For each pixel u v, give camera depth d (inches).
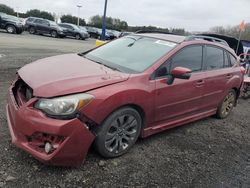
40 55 507.8
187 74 175.2
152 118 175.8
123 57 188.5
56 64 168.2
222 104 247.0
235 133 230.7
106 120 149.1
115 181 143.1
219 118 254.8
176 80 183.5
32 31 1248.8
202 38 231.0
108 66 176.4
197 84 202.8
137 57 185.3
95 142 150.8
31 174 138.4
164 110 181.6
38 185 132.1
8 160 146.3
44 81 143.0
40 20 1246.9
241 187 154.4
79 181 138.7
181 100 191.9
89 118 139.9
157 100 172.7
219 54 233.0
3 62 387.2
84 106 137.3
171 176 154.6
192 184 150.6
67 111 133.9
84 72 155.4
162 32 233.5
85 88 141.0
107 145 155.0
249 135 232.1
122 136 161.9
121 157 165.0
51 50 619.5
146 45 197.9
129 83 157.8
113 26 2588.6
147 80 167.3
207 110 230.8
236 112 290.2
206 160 177.6
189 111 205.9
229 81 240.7
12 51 516.7
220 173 165.2
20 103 146.2
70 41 1087.0
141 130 174.4
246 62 414.6
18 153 152.9
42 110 134.0
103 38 655.1
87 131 140.3
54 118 133.1
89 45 964.6
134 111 161.8
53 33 1238.9
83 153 142.8
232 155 190.2
